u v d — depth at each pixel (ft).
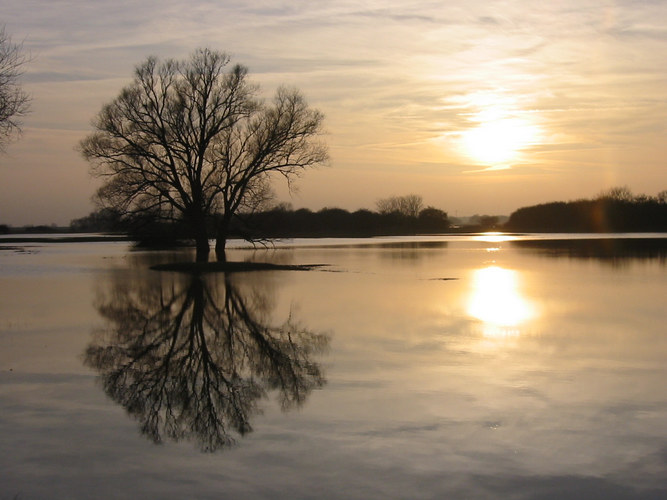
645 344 58.59
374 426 37.35
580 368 50.01
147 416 39.93
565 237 349.82
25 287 112.78
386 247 255.50
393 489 29.66
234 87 159.43
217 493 29.43
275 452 33.86
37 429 37.63
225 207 164.96
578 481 30.25
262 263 157.38
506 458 32.76
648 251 205.36
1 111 88.53
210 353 57.98
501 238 350.43
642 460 32.45
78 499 28.99
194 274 137.08
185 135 157.17
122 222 159.02
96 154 154.20
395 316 75.41
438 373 48.78
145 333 67.72
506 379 46.96
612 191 490.08
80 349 59.26
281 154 164.55
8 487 30.14
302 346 59.67
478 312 77.92
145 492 29.58
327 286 109.60
